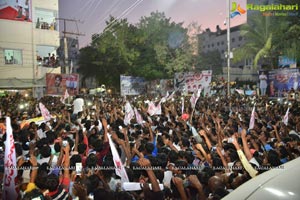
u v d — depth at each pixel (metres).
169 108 14.05
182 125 9.33
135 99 24.25
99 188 3.63
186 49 37.34
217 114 11.43
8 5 25.53
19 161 5.42
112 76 38.25
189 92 21.69
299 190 1.63
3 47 25.44
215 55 47.16
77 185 3.46
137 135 7.79
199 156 5.61
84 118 11.05
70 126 9.52
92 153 5.65
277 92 23.69
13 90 26.16
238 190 1.89
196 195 3.92
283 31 28.41
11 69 25.70
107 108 15.45
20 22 26.11
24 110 18.11
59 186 4.17
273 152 5.27
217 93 28.11
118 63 37.25
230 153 5.29
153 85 31.61
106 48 37.12
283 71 23.12
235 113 12.28
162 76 36.69
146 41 37.47
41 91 26.47
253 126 8.40
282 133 8.31
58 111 14.91
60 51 36.09
